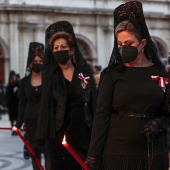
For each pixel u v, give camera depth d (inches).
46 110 305.1
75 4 1707.7
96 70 842.2
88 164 216.1
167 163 220.8
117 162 213.3
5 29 1568.7
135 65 218.7
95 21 1700.3
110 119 218.2
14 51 1572.3
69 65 310.2
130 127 213.2
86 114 304.8
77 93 305.1
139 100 213.5
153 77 215.2
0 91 1232.8
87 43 1692.9
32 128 401.4
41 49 408.2
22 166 513.3
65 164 306.2
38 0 1643.7
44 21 1606.8
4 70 1569.9
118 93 215.0
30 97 405.1
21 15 1579.7
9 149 644.7
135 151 212.2
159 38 1819.6
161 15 1807.3
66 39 304.5
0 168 502.6
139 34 216.1
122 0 1764.3
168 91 217.0
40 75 408.5
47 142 311.7
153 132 208.1
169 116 219.9
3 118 1253.7
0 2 1573.6
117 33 216.5
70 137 304.0
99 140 216.8
